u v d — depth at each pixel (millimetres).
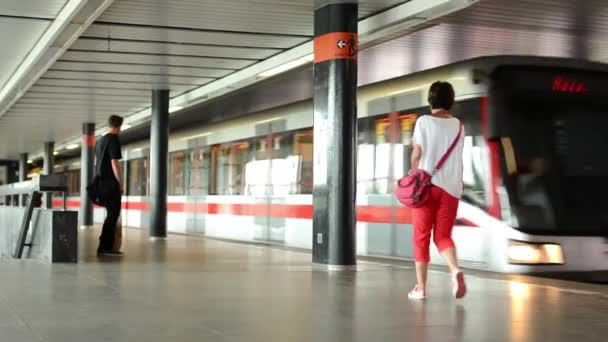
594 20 13875
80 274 10164
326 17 11844
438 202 7742
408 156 13859
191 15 13281
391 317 6742
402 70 19469
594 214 12078
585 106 12312
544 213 11797
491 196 11820
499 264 11617
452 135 7734
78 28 13609
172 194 26922
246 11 12945
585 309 7312
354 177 11766
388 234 14406
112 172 13633
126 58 17203
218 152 22859
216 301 7680
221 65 17984
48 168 41375
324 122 11867
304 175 17578
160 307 7203
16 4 12500
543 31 14773
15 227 16219
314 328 6137
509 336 5844
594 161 12242
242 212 20938
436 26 14219
